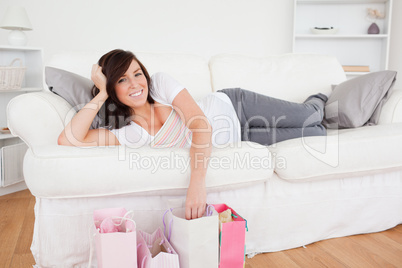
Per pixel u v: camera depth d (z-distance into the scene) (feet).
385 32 12.84
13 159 8.26
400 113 6.15
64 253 4.55
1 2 11.14
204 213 4.35
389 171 5.56
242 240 4.02
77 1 12.08
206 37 13.10
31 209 7.16
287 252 5.22
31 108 4.82
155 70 6.75
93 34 12.37
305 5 13.17
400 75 12.25
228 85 7.20
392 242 5.42
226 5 13.04
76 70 6.29
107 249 3.67
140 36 12.75
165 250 4.17
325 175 5.24
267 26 13.23
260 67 7.51
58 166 4.24
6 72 8.02
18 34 9.07
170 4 12.80
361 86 6.32
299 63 7.70
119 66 4.78
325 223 5.46
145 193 4.66
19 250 5.29
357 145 5.21
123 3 12.49
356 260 4.89
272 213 5.19
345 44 13.20
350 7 13.05
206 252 3.85
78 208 4.55
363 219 5.65
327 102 6.80
